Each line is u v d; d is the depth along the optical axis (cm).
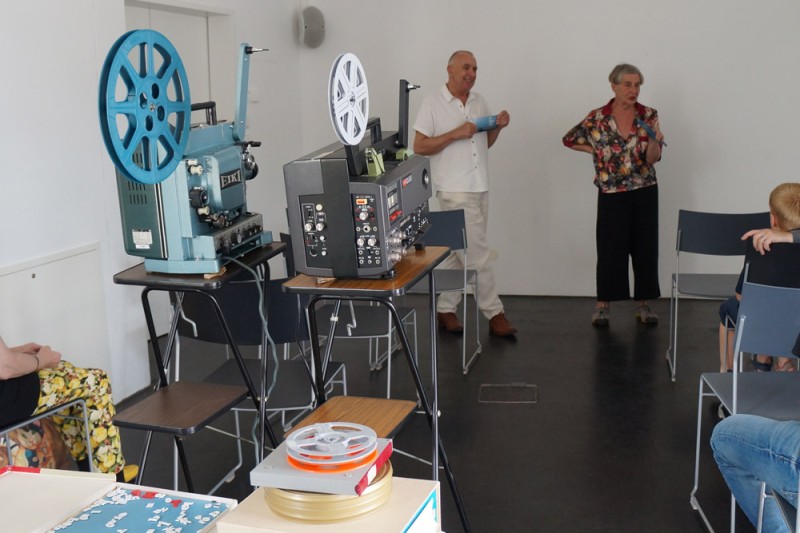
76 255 395
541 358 479
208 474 343
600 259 533
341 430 145
